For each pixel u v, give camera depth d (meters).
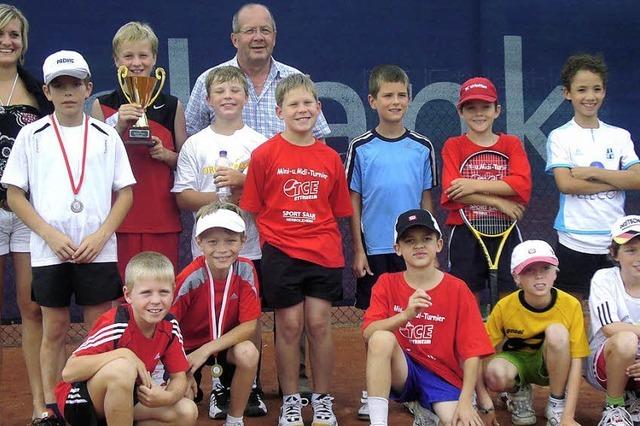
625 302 5.64
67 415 4.97
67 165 5.55
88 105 7.92
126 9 7.96
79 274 5.52
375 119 8.23
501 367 5.66
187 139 6.29
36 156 5.56
